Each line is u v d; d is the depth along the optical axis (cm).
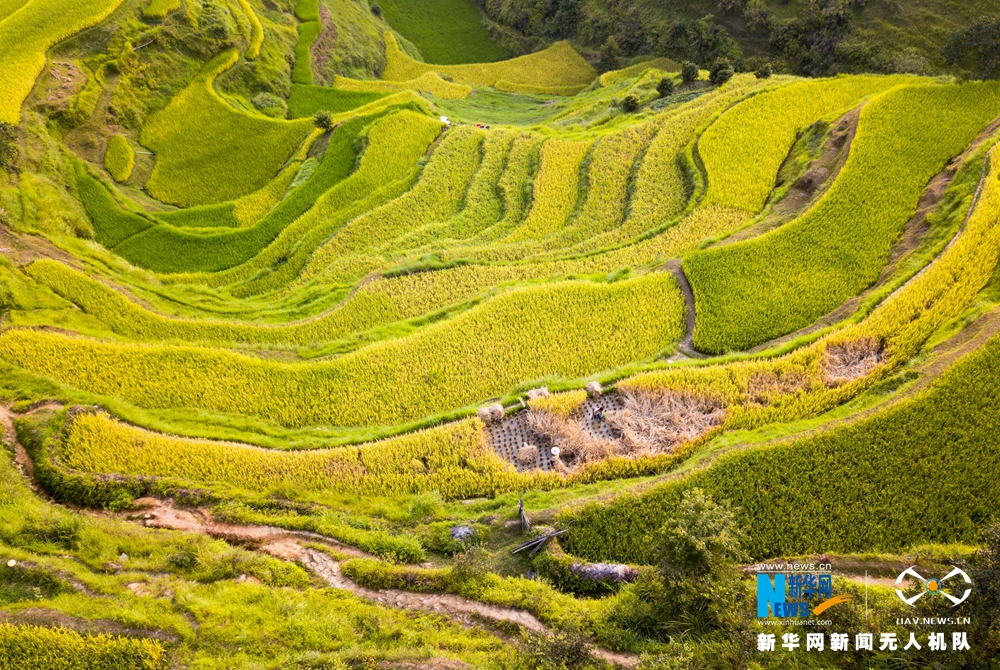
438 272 3891
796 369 2673
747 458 2266
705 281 3262
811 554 2000
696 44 8269
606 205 4459
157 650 1656
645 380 2720
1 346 2991
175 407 2858
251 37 6856
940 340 2608
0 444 2402
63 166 5041
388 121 5734
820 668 1581
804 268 3269
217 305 4041
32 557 1905
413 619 1853
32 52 5425
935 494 2105
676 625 1727
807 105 4938
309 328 3556
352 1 9500
